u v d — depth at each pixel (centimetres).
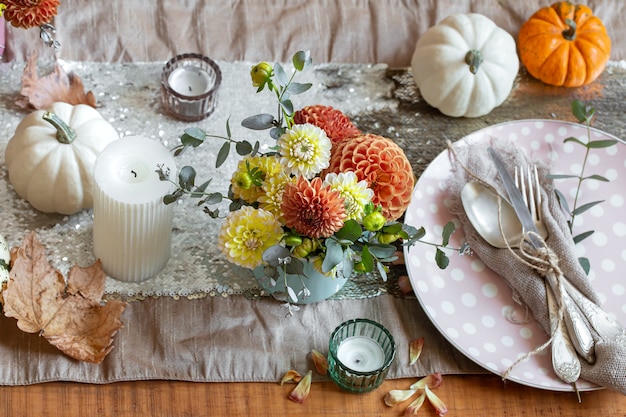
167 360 112
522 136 130
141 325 114
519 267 117
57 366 110
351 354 113
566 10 139
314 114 106
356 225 95
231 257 101
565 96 140
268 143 131
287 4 143
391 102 136
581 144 127
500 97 134
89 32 136
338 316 117
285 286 103
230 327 115
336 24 142
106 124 121
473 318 116
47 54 133
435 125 135
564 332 113
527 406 113
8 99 129
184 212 123
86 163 117
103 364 111
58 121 114
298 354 114
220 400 111
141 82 133
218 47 138
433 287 118
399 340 116
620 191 127
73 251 119
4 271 109
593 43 137
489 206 121
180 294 117
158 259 116
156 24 138
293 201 94
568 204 127
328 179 98
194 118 130
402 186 101
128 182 108
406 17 144
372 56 141
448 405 113
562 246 117
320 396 112
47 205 119
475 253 121
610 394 114
